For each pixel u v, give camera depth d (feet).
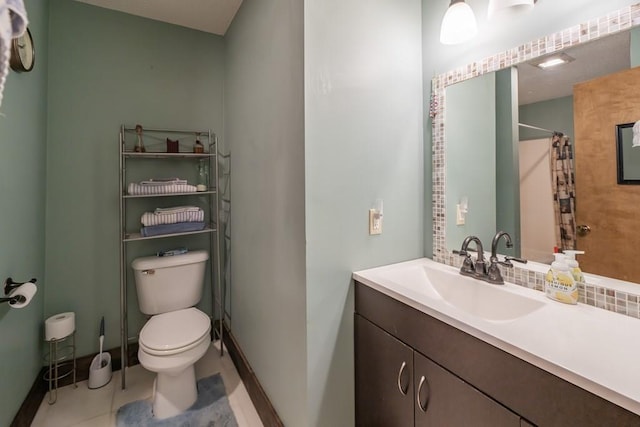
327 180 4.18
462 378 2.94
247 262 6.28
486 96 4.33
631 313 3.06
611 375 2.07
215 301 7.86
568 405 2.16
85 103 6.37
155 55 7.05
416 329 3.45
